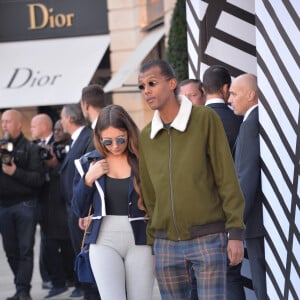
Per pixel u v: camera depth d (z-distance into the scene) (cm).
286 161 607
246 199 611
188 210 509
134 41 2155
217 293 511
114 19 2172
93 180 559
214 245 510
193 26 769
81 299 966
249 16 758
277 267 614
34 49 2203
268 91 610
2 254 1397
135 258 559
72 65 2159
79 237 840
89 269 568
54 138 1051
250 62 759
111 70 2191
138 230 557
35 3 2223
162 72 515
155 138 522
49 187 973
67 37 2202
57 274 991
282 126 607
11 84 2148
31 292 1025
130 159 558
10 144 918
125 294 562
